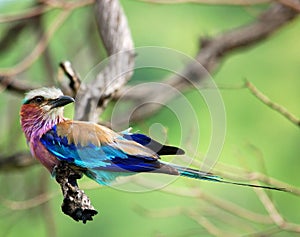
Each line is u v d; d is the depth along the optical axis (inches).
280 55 665.6
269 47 667.4
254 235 460.8
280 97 652.7
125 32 399.9
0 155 517.3
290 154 621.3
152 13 662.5
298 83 656.4
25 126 394.3
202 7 667.4
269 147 622.2
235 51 557.9
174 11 663.8
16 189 557.0
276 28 558.3
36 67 589.9
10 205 498.9
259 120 631.2
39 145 386.3
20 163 513.0
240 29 556.7
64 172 383.2
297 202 605.3
